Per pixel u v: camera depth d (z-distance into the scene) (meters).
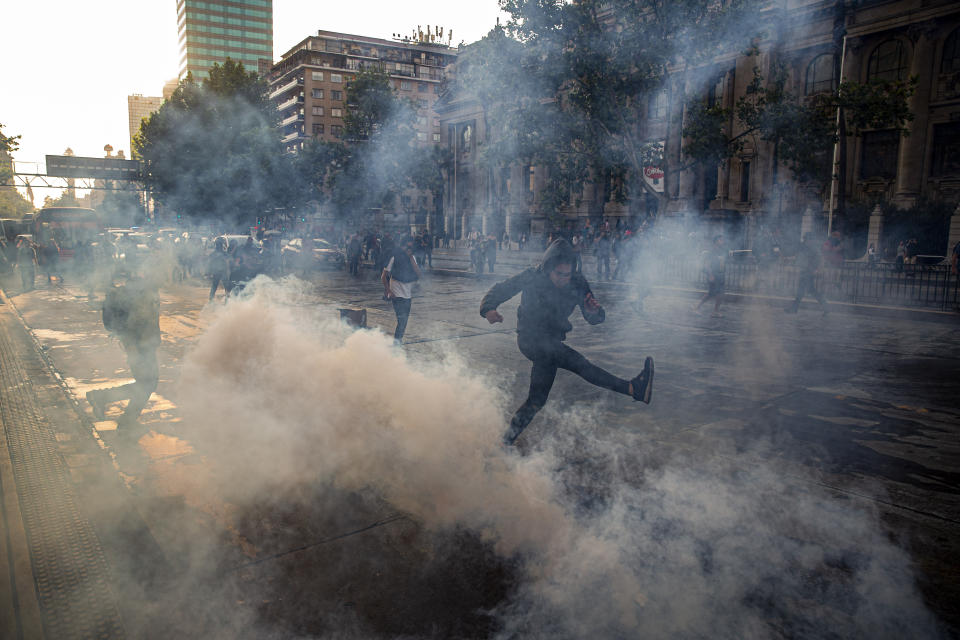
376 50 89.38
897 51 32.94
